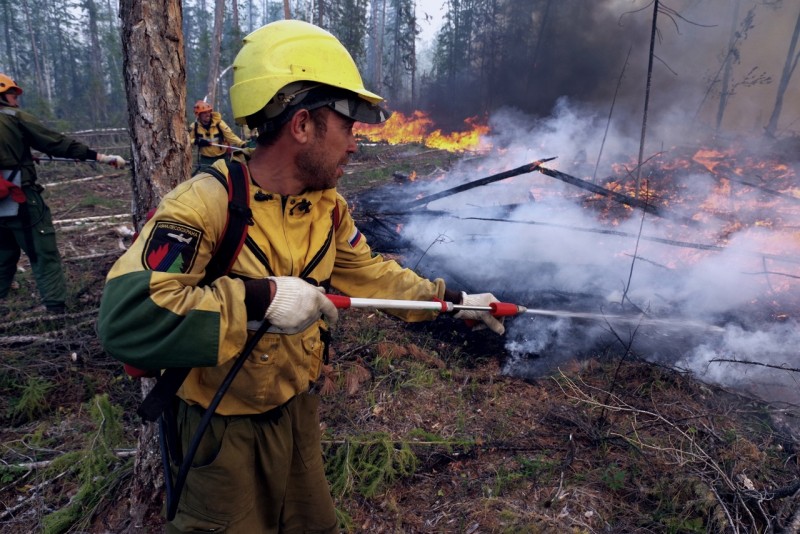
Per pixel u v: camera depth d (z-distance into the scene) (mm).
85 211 8109
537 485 2607
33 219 4086
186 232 1230
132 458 2652
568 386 3414
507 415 3168
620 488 2562
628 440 2828
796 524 2203
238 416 1481
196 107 7797
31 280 5148
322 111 1340
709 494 2443
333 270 1806
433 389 3432
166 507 1500
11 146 3918
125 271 1176
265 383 1428
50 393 3393
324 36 1386
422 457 2811
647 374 3473
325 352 1687
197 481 1478
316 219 1485
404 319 1851
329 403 3236
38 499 2500
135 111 2125
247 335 1344
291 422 1638
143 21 2043
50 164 11570
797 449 2758
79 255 5891
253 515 1589
